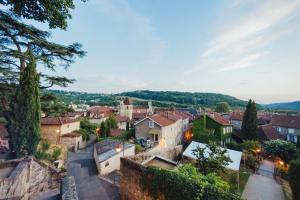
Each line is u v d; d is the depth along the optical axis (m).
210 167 16.62
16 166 10.66
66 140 35.69
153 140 33.78
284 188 19.45
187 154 22.17
